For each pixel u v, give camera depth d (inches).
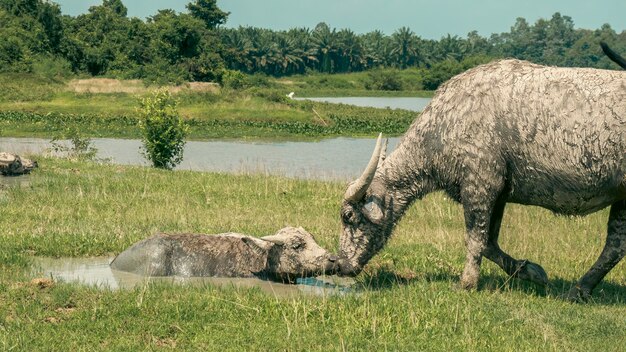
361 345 247.3
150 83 2239.2
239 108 1929.1
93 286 304.0
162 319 265.4
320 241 409.1
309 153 1247.5
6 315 264.4
